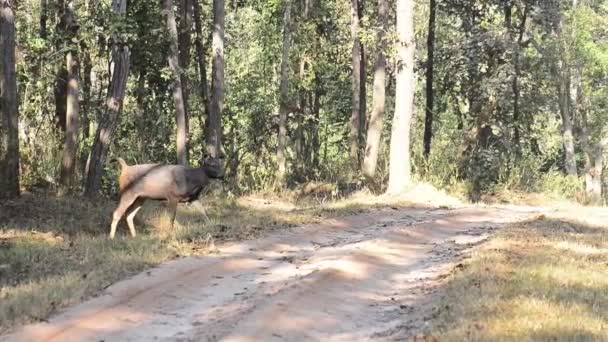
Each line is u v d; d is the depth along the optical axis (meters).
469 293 9.06
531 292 9.08
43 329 7.84
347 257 11.84
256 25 34.09
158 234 13.80
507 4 29.84
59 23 20.55
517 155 31.08
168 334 8.07
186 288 9.99
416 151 29.42
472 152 29.23
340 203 20.17
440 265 11.91
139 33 21.25
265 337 7.88
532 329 7.48
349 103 35.34
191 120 30.56
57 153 20.23
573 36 31.06
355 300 9.63
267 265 11.66
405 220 17.02
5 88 16.19
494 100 29.48
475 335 7.27
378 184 25.48
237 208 19.39
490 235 14.56
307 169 29.22
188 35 26.86
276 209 19.20
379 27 24.17
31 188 18.41
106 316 8.52
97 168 18.23
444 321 8.04
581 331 7.43
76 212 16.03
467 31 31.58
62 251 11.91
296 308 8.98
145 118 25.62
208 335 7.93
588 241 13.59
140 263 11.04
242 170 26.69
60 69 21.56
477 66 29.86
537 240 13.27
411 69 23.00
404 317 8.84
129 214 14.21
